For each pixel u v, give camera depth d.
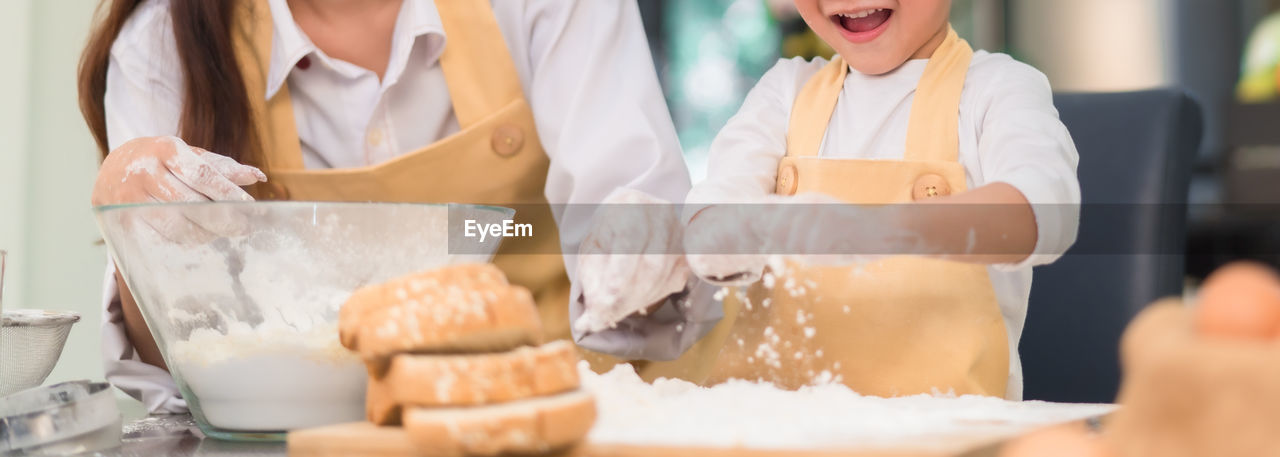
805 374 1.70
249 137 1.77
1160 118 2.02
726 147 1.89
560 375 1.29
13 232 2.57
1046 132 1.69
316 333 1.44
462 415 1.25
